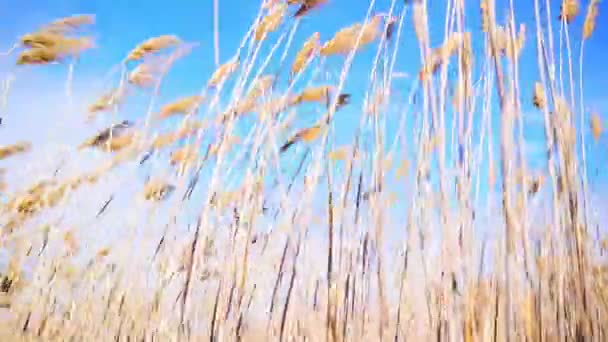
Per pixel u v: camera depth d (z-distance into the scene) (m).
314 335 1.08
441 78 1.11
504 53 1.13
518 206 1.00
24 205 2.03
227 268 1.16
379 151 1.17
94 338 1.70
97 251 1.83
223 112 1.36
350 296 1.08
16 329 1.90
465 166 1.05
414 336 1.07
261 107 1.32
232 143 1.38
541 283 0.99
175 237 1.46
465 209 1.01
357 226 1.12
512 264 0.93
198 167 1.44
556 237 1.02
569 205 1.02
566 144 1.06
